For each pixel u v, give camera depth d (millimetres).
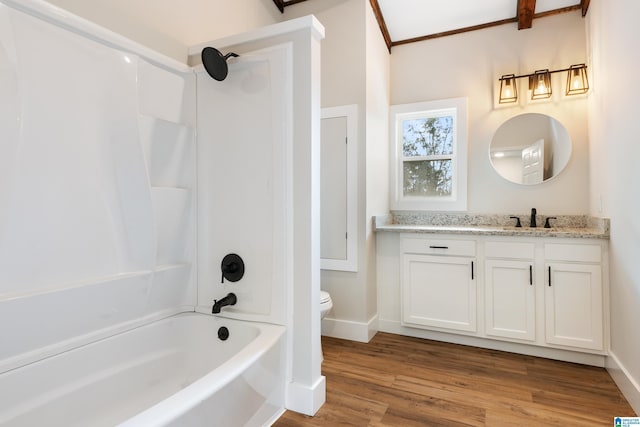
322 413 1741
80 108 1464
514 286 2439
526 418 1703
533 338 2385
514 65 2920
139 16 1799
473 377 2129
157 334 1801
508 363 2326
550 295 2334
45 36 1342
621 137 1946
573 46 2740
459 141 3080
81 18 1463
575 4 2703
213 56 1755
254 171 1875
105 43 1565
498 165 2969
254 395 1475
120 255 1629
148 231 1701
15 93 1249
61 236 1408
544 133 2826
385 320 2977
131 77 1628
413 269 2768
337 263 2836
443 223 3148
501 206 2969
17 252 1276
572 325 2277
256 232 1870
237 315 1904
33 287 1322
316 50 1801
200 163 2023
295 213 1785
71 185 1438
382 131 3146
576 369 2229
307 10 2957
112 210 1589
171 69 1921
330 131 2852
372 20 2873
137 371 1680
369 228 2812
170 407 1074
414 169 3291
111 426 1500
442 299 2670
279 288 1807
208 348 1915
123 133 1602
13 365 1245
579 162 2721
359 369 2242
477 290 2557
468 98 3062
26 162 1294
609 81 2146
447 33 3111
